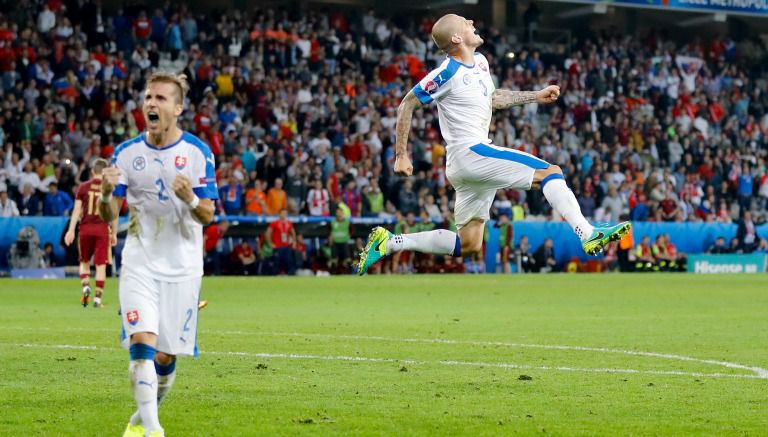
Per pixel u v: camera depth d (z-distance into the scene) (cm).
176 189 1096
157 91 1137
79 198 3056
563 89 7362
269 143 5894
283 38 6669
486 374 1641
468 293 3906
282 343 2083
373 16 7544
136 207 1143
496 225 5994
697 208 6881
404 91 6856
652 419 1252
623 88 7700
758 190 7256
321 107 6419
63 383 1523
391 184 6081
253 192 5556
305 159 5981
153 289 1126
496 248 6016
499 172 1588
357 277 5266
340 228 5572
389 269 5766
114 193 1140
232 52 6544
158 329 1127
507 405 1348
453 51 1630
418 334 2277
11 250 4847
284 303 3309
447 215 5831
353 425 1205
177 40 6356
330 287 4284
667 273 6062
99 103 5781
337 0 7875
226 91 6188
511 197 6266
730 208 7081
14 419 1241
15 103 5497
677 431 1179
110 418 1250
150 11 6881
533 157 1591
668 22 8781
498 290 4125
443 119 1638
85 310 2938
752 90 8288
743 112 7956
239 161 5678
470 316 2803
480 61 1644
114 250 5009
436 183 6156
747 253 6531
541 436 1148
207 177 1148
